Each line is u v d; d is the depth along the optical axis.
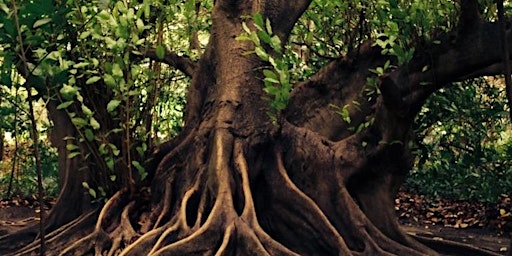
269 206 7.66
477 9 7.19
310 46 9.81
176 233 7.12
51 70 6.39
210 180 7.45
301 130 8.07
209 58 8.49
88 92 8.16
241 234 6.94
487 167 12.62
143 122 8.55
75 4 7.45
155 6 8.43
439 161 10.90
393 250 7.46
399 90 7.00
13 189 15.16
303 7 8.55
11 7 6.46
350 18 9.52
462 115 10.62
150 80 8.40
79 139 8.29
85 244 7.53
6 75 6.63
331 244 7.27
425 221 14.05
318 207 7.46
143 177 7.87
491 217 13.16
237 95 7.87
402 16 7.59
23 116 11.11
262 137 7.77
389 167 7.73
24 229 8.66
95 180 8.46
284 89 7.06
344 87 8.69
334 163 7.84
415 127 10.19
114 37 7.79
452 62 7.37
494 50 7.19
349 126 8.53
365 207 7.83
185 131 8.41
